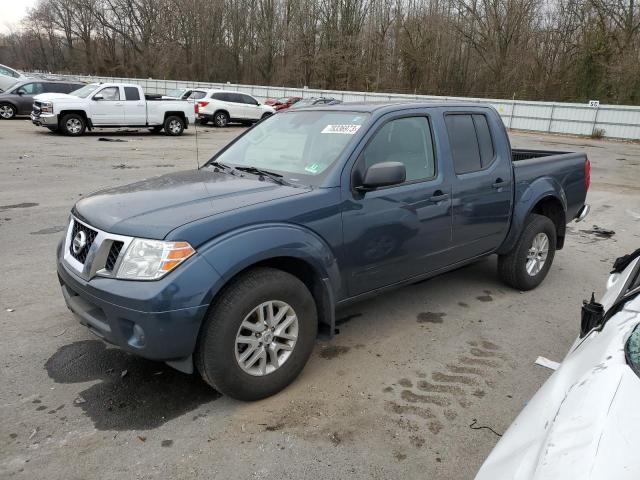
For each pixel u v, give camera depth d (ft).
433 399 10.67
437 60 151.74
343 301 11.71
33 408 9.93
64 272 10.41
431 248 13.41
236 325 9.59
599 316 7.75
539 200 16.44
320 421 9.82
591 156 66.54
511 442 5.85
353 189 11.43
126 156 46.01
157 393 10.57
